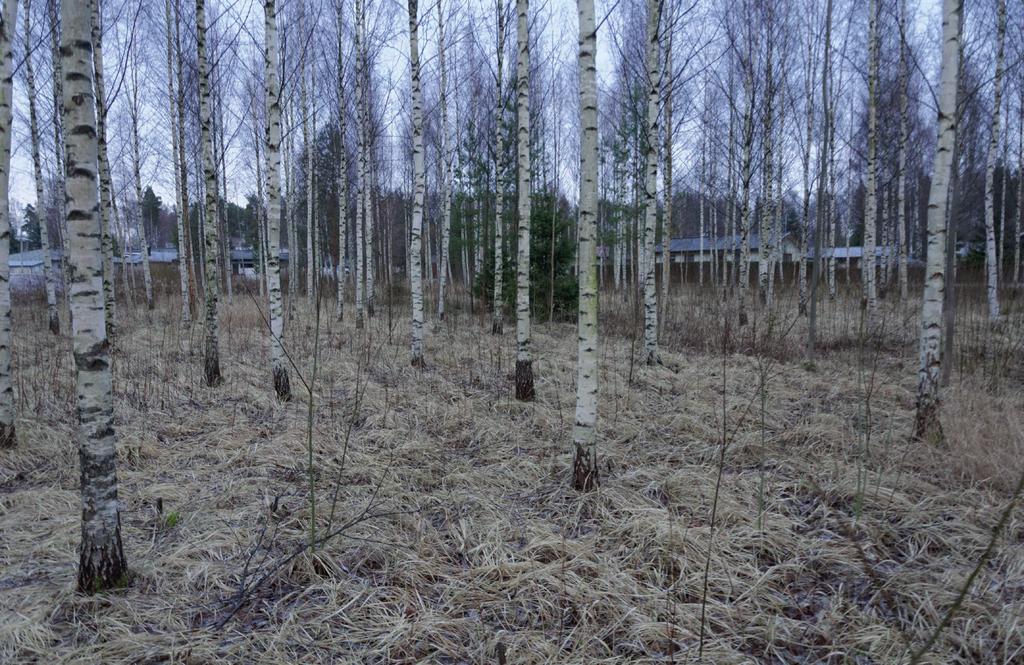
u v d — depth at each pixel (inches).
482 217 650.8
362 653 104.4
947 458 186.1
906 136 590.9
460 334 449.7
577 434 171.0
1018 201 703.1
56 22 346.9
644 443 217.9
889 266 812.6
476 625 111.8
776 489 172.7
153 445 201.9
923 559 134.2
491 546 139.3
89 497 115.3
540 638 107.3
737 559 134.4
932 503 159.8
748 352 380.2
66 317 455.2
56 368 297.4
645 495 169.0
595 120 158.2
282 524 148.6
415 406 261.1
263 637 107.0
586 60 156.3
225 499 163.9
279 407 253.8
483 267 551.5
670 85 356.8
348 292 778.2
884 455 196.9
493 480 182.7
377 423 236.4
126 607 112.9
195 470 186.4
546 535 145.1
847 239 724.0
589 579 126.5
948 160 191.6
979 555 134.0
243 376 301.9
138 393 263.7
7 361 191.2
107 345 115.1
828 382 305.1
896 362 347.6
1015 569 126.9
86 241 106.2
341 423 235.3
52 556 132.3
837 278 1081.4
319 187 836.0
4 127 187.3
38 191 428.1
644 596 119.4
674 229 1064.2
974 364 306.5
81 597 114.7
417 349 333.4
